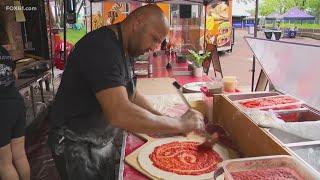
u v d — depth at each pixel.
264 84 2.43
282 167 0.98
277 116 1.52
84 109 1.53
